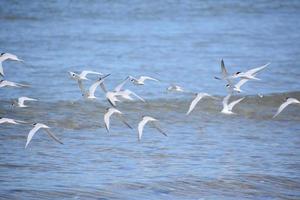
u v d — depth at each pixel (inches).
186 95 1768.0
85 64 2174.0
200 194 1094.4
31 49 2412.6
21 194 1071.0
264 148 1346.0
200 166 1226.0
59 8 3526.1
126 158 1269.7
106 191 1094.4
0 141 1360.7
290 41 2751.0
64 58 2257.6
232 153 1307.8
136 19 3316.9
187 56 2383.1
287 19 3403.1
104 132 1449.3
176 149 1330.0
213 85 1908.2
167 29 3019.2
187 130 1476.4
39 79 1921.8
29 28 2923.2
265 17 3467.0
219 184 1133.7
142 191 1099.3
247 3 3927.2
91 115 1579.7
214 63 2262.6
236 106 1673.2
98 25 3083.2
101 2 3801.7
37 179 1143.6
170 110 1637.6
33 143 1355.8
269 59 2324.1
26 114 1577.3
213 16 3481.8
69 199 1059.9
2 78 1914.4
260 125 1521.9
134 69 2129.7
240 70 2166.6
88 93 1237.1
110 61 2250.2
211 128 1494.8
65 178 1150.3
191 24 3196.4
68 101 1683.1
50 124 1508.4
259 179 1159.6
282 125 1523.1
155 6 3732.8
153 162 1246.3
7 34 2751.0
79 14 3383.4
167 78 2004.2
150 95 1770.4
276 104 1695.4
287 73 2066.9
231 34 2903.5
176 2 3902.6
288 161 1261.1
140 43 2630.4
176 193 1095.6
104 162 1243.2
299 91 1814.7
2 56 1183.6
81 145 1348.4
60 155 1279.5
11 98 1704.0
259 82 1932.8
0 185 1107.3
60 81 1904.5
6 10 3395.7
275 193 1102.4
